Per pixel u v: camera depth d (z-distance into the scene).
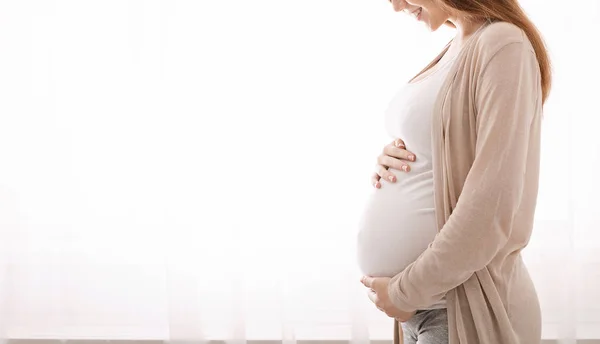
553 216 1.81
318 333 1.88
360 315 1.84
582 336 1.85
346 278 1.85
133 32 1.88
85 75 1.90
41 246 1.94
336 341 1.87
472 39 1.00
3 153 1.92
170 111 1.84
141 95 1.89
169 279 1.85
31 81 1.91
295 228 1.86
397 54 1.82
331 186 1.85
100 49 1.89
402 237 1.07
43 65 1.91
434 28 1.13
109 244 1.94
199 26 1.84
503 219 0.91
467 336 0.98
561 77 1.79
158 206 1.92
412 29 1.81
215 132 1.85
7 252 1.93
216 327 1.89
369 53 1.82
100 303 1.95
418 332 1.07
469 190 0.93
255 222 1.86
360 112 1.83
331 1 1.83
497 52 0.94
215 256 1.87
